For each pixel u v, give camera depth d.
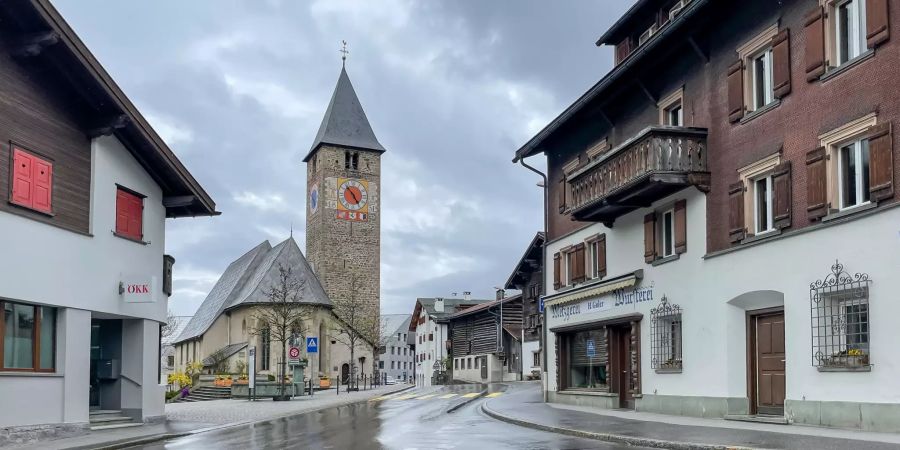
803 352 16.66
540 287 54.81
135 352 23.47
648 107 23.84
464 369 78.31
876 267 14.88
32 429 18.58
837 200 16.11
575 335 28.64
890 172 14.62
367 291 87.25
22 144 18.70
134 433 19.98
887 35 14.79
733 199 19.28
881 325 14.72
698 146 20.53
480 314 74.62
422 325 103.12
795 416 16.73
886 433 14.41
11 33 18.22
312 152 91.31
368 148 89.25
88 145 21.20
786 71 17.53
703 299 20.33
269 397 42.47
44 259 19.23
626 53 28.06
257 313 66.31
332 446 15.70
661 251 22.83
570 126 28.81
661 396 22.14
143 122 21.95
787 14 17.69
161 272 24.70
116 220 22.36
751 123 18.84
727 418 18.78
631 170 21.42
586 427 17.94
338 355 72.25
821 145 16.50
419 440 16.44
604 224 25.70
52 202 19.64
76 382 20.14
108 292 21.69
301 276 68.94
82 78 19.78
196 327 81.19
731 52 19.69
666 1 24.86
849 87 15.80
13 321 18.52
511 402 29.58
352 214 87.94
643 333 23.36
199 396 53.62
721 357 19.47
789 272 17.16
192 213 26.52
